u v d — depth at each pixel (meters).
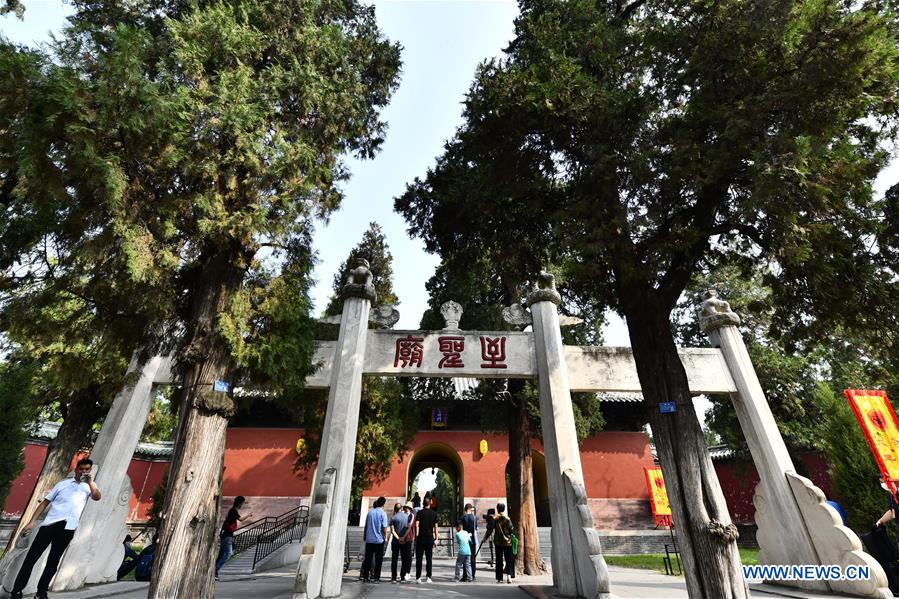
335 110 8.77
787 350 8.51
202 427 6.14
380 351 10.23
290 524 19.12
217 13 7.46
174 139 5.95
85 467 6.82
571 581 7.95
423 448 25.89
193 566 5.57
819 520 8.68
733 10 6.93
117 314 6.62
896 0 6.08
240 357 6.53
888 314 6.90
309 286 8.16
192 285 7.29
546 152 8.77
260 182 7.04
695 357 10.83
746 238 8.13
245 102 7.04
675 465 6.61
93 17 8.09
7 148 4.88
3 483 11.67
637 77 8.48
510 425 15.51
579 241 7.30
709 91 7.06
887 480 8.77
